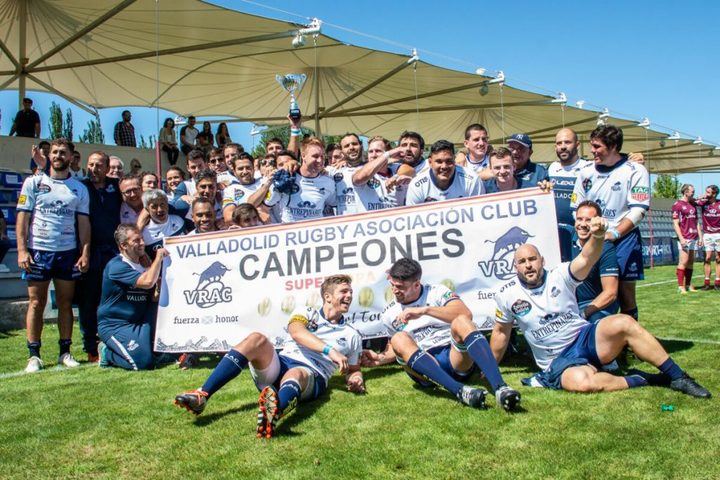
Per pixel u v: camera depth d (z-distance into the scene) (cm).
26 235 561
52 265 563
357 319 517
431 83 1529
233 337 541
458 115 1942
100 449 323
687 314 762
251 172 641
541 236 495
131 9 1038
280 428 343
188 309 554
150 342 550
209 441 327
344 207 599
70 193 578
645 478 252
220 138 1591
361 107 1719
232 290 548
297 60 1357
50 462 306
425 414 357
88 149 1238
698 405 343
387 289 516
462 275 505
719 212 1102
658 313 780
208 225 574
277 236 547
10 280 899
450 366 413
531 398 379
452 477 263
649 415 330
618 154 515
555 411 347
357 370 425
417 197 539
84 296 602
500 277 499
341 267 528
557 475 259
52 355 627
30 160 1129
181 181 717
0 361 596
